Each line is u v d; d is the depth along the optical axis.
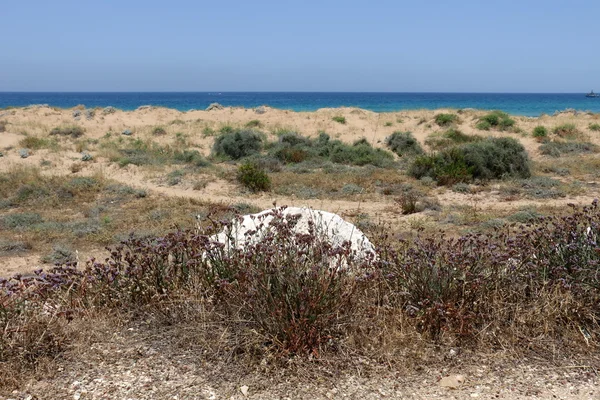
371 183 17.25
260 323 4.09
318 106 98.44
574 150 24.28
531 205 13.84
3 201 15.27
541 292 4.49
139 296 4.78
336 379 3.74
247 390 3.60
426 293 4.43
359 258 4.81
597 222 5.30
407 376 3.81
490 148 18.16
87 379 3.71
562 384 3.73
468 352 4.11
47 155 23.47
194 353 4.04
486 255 4.71
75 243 11.04
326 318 4.04
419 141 28.17
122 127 32.69
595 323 4.38
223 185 17.33
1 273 9.11
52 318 4.13
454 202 14.75
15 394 3.54
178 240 5.02
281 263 4.26
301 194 15.77
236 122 34.69
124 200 15.30
